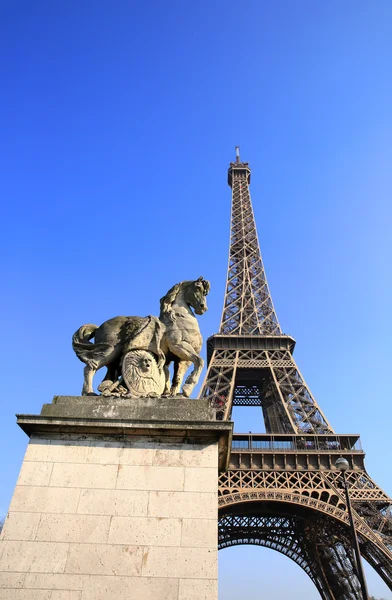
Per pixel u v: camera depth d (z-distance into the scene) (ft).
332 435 279.08
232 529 330.13
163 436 48.32
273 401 349.20
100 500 44.21
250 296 437.58
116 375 60.44
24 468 46.03
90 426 47.67
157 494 44.68
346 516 227.81
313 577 341.82
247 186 602.85
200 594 39.01
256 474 256.93
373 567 232.94
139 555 41.06
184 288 65.82
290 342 359.05
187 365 62.80
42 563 40.55
